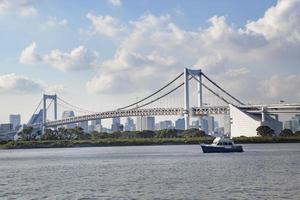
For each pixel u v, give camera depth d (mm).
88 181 105000
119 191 88312
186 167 133750
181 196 81000
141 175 114688
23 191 92250
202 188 89125
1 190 94188
